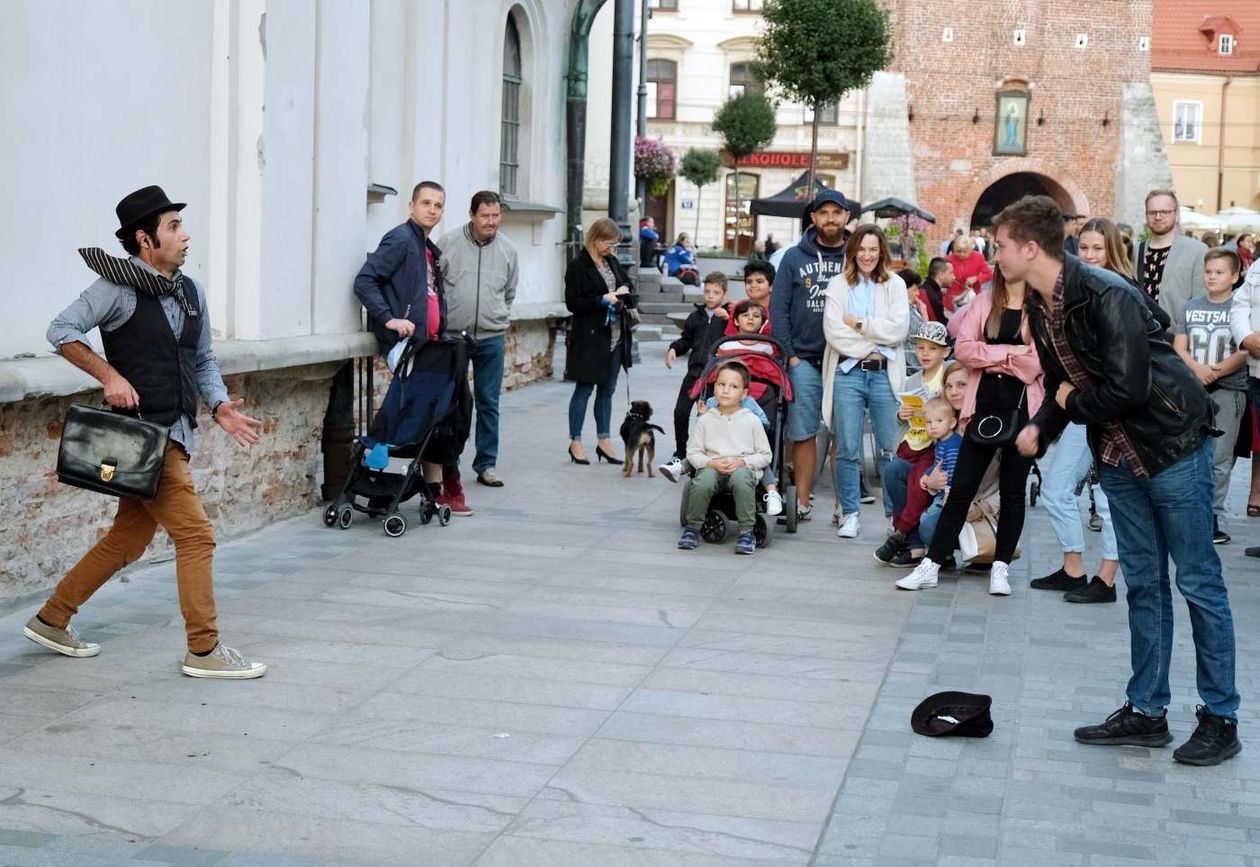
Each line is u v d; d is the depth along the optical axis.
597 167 22.88
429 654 6.66
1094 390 5.39
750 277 10.78
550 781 5.13
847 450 9.61
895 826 4.79
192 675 6.21
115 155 7.81
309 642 6.79
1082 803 5.04
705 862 4.47
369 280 9.87
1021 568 8.98
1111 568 8.05
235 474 9.02
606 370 12.33
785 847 4.60
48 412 7.26
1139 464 5.43
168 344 6.12
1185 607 8.06
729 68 57.28
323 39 9.48
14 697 5.87
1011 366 7.89
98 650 6.50
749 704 6.07
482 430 11.20
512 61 16.89
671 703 6.05
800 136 58.03
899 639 7.18
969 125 59.97
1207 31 71.88
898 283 9.46
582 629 7.18
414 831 4.66
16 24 6.98
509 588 7.98
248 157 8.78
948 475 8.40
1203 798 5.11
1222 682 5.48
